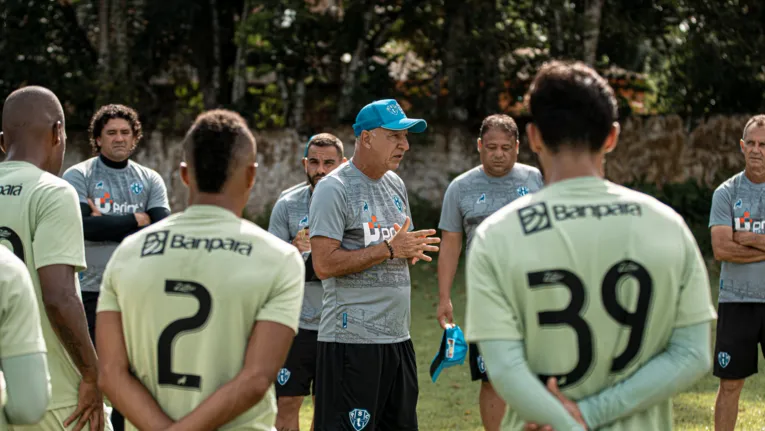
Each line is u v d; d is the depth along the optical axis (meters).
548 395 2.21
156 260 2.46
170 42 17.33
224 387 2.39
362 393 4.33
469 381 7.24
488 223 2.37
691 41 16.09
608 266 2.25
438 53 16.47
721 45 15.97
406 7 16.00
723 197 5.20
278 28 15.95
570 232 2.27
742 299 5.09
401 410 4.49
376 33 16.62
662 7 16.17
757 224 5.07
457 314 9.98
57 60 16.97
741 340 5.09
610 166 15.95
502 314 2.27
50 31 16.89
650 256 2.26
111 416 4.48
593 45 15.52
